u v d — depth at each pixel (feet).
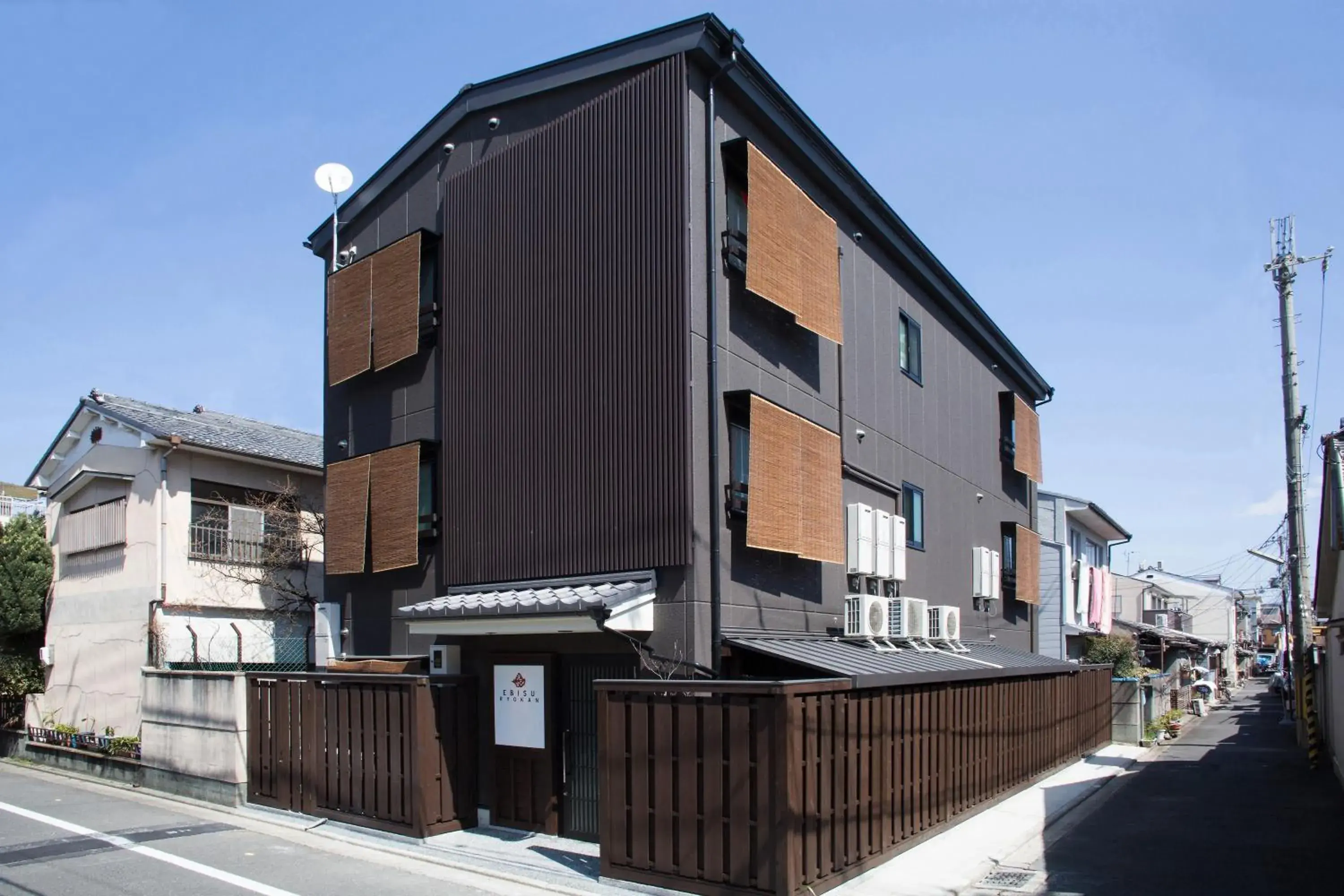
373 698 36.70
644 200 35.73
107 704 54.39
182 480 54.24
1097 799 47.21
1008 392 71.41
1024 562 70.85
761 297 38.78
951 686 38.70
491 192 41.55
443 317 43.01
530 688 36.01
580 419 36.58
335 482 46.98
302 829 36.65
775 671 35.94
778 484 36.96
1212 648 147.95
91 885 28.30
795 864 25.62
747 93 38.14
